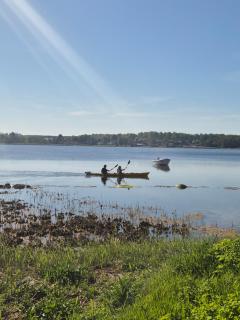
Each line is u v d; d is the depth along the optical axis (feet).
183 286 31.37
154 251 46.78
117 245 50.88
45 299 31.78
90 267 41.42
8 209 91.76
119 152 573.74
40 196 116.16
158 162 257.14
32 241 61.11
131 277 36.86
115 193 125.70
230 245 38.96
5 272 38.73
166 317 24.91
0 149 588.50
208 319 23.89
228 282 31.71
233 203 107.14
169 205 102.68
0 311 29.66
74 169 225.76
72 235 66.44
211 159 392.68
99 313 28.94
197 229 74.33
